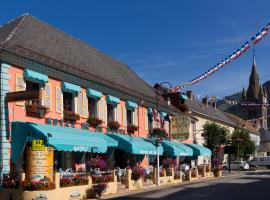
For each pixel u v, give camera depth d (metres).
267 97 133.38
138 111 35.06
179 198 21.61
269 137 101.88
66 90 25.94
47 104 23.98
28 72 22.45
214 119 61.25
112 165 30.28
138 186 29.34
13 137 21.36
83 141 23.67
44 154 20.73
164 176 34.00
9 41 23.17
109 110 31.28
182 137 40.25
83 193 22.73
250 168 66.50
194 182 35.84
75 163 26.39
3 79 21.09
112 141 28.16
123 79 36.62
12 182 20.36
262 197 21.75
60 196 21.00
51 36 29.81
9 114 21.33
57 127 23.78
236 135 67.88
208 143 52.31
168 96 47.09
